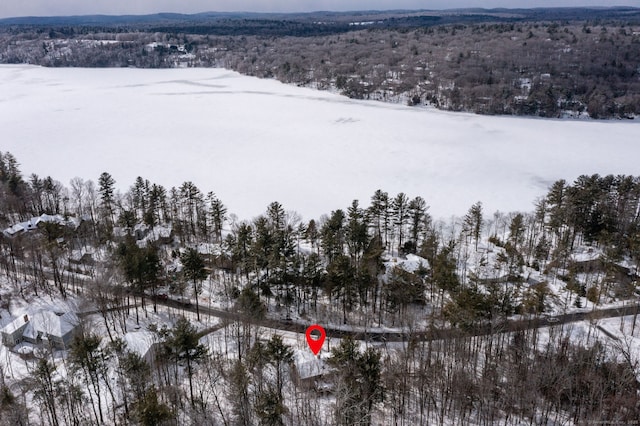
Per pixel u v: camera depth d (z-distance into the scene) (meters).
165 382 64.44
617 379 61.19
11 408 55.38
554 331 77.25
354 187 161.00
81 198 140.25
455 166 180.25
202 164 183.00
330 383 63.56
